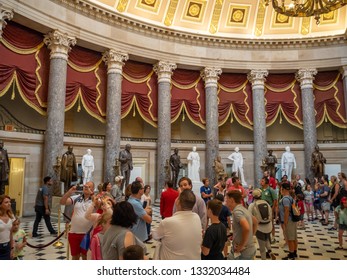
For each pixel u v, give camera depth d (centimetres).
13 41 1174
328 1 927
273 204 711
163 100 1562
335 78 1711
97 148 1471
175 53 1609
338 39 1656
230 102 1733
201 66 1666
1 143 899
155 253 298
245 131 1934
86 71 1408
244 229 355
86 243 420
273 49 1728
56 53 1234
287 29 1761
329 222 1046
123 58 1455
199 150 1748
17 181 1221
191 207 306
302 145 1769
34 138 1249
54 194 1023
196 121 1673
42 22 1184
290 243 595
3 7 1054
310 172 1611
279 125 1962
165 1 1598
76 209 455
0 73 1125
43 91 1250
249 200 1136
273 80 1775
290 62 1717
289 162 1600
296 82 1758
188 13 1669
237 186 669
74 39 1284
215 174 1441
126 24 1470
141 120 1792
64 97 1234
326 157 1734
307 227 951
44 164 1180
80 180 1331
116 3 1454
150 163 1642
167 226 288
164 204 539
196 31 1700
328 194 978
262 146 1655
